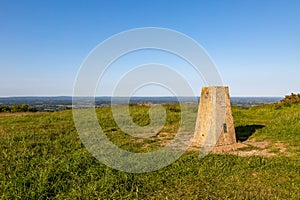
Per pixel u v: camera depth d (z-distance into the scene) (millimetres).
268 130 8977
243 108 20406
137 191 4188
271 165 5297
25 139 7645
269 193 4059
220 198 3916
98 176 4711
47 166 5004
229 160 5648
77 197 3916
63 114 14211
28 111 20359
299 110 14031
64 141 7449
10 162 5289
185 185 4445
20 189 4027
